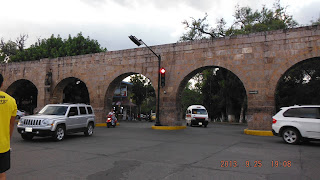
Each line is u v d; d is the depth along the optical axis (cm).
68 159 715
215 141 1155
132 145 1005
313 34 1493
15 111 353
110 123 2058
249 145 1020
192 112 2562
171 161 692
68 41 3203
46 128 1076
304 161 696
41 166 628
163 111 1947
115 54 2197
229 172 575
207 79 3972
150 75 2023
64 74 2431
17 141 1119
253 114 1609
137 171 581
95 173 563
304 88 2772
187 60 1888
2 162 330
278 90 3036
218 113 4291
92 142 1101
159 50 2003
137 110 5334
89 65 2316
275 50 1590
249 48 1670
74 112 1262
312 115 1030
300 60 1512
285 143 1093
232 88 3194
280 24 2572
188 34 3066
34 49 3281
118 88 3966
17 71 2694
